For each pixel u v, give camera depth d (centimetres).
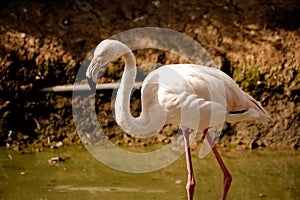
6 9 1202
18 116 1115
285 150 1090
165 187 929
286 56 1138
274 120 1112
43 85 1133
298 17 1205
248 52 1147
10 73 1124
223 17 1198
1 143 1094
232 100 854
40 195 890
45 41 1154
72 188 919
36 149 1082
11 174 970
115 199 877
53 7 1215
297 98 1116
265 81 1121
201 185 941
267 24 1188
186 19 1195
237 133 1112
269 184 944
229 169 1003
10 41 1148
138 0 1234
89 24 1190
